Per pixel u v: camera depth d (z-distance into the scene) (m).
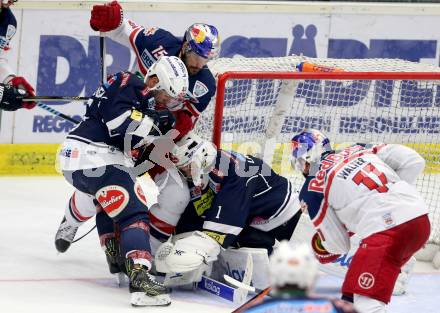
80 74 23.48
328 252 14.41
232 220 15.34
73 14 23.14
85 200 16.25
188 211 16.03
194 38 15.62
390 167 14.29
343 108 21.33
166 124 15.44
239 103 18.84
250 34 24.42
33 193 21.80
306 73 17.09
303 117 21.03
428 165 21.38
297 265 8.01
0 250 17.34
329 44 25.08
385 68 18.38
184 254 15.12
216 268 16.14
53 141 23.52
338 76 17.25
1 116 22.84
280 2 24.42
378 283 13.13
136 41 17.02
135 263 14.69
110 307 14.56
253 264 15.62
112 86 15.16
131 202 14.95
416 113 21.50
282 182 16.06
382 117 21.66
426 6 25.48
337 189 13.66
